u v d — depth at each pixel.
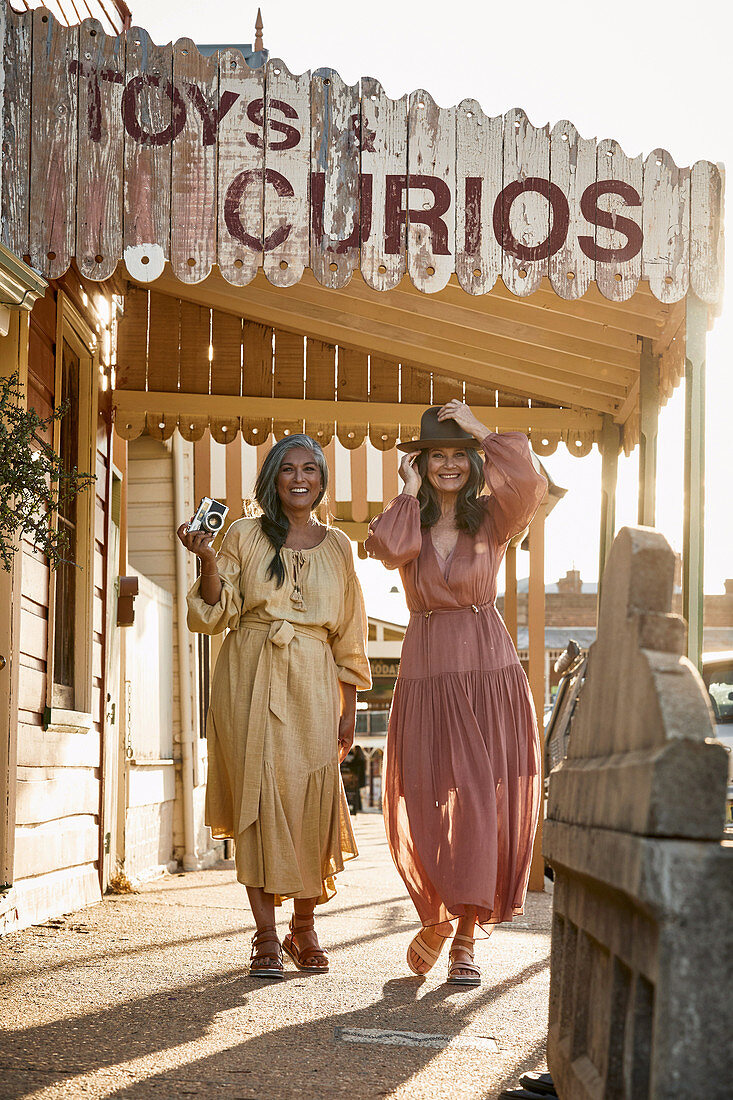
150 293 7.80
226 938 5.06
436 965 4.57
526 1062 2.89
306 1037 3.13
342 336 7.58
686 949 1.40
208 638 11.61
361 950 4.89
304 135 4.98
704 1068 1.38
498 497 4.46
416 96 5.03
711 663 9.68
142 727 8.55
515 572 9.14
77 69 4.96
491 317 6.68
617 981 1.73
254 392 7.80
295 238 4.94
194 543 4.29
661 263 5.02
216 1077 2.67
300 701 4.38
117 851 7.65
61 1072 2.66
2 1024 3.17
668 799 1.43
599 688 2.03
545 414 7.92
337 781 4.45
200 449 9.21
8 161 4.91
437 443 4.59
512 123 5.04
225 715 4.41
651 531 1.83
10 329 5.05
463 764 4.27
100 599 7.19
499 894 4.33
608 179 5.04
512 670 4.48
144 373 7.77
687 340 5.04
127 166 4.93
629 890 1.49
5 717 4.95
